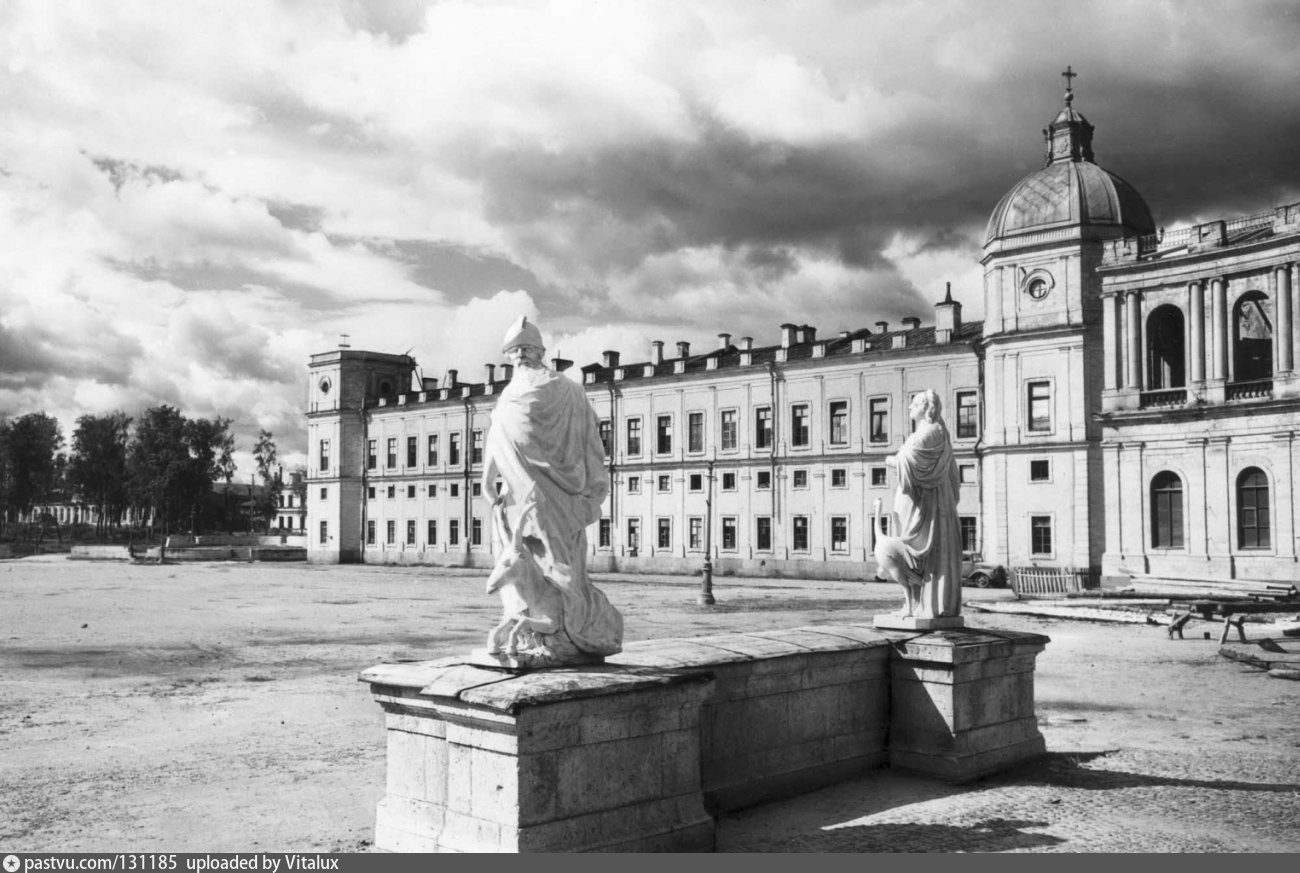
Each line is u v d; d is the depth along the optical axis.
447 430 87.19
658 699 7.29
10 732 13.80
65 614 34.81
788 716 9.48
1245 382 42.47
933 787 9.77
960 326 62.06
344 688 17.84
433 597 44.56
